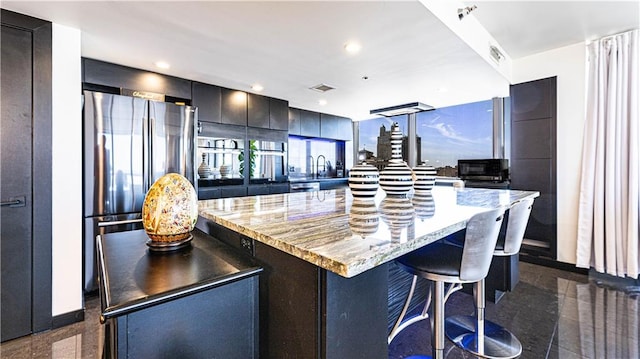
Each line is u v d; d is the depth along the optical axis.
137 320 0.71
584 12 2.45
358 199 1.84
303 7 1.84
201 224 1.56
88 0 1.76
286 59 2.71
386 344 1.01
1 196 1.85
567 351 1.71
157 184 1.10
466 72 3.05
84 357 1.71
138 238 1.26
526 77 3.39
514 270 2.38
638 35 2.67
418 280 2.01
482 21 2.59
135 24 2.06
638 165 2.67
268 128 4.21
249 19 1.99
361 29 2.12
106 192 2.45
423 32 2.17
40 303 1.97
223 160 3.73
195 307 0.81
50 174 2.01
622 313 2.16
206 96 3.54
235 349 0.91
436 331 1.36
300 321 0.88
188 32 2.19
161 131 2.74
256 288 0.96
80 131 2.13
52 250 2.02
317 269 0.83
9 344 1.84
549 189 3.20
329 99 4.31
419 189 2.29
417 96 4.08
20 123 1.91
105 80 2.81
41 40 1.97
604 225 2.85
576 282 2.76
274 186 4.32
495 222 1.21
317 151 5.70
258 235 0.96
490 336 1.83
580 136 3.03
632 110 2.68
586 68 3.00
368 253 0.74
